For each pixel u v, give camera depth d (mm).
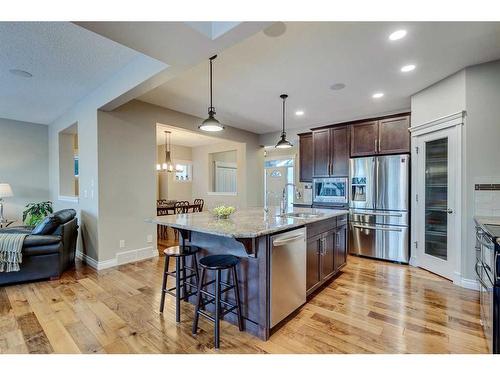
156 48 2180
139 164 4156
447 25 2232
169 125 4621
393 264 3971
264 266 2047
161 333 2117
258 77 3320
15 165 5230
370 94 3912
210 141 7719
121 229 3934
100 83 3500
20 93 3834
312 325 2242
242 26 1899
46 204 5320
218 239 2428
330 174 4812
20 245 3080
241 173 6637
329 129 4840
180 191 8578
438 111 3436
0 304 2615
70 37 2447
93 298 2762
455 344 1953
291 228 2338
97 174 3678
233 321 2281
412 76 3283
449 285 3117
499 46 2580
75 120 4309
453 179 3205
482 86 2957
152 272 3586
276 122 5668
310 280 2740
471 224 3020
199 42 2088
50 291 2943
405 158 3939
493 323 1686
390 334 2096
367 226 4293
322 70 3125
